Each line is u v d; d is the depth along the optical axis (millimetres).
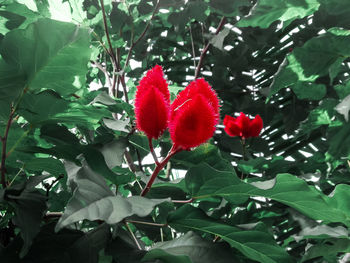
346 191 313
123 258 251
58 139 327
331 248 363
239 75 739
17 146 305
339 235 354
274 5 386
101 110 299
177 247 270
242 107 729
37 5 525
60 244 248
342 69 669
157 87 265
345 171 517
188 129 244
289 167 527
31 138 392
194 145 250
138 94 264
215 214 452
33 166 330
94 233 262
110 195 233
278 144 755
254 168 523
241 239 285
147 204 234
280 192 278
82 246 251
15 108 268
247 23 398
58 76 264
